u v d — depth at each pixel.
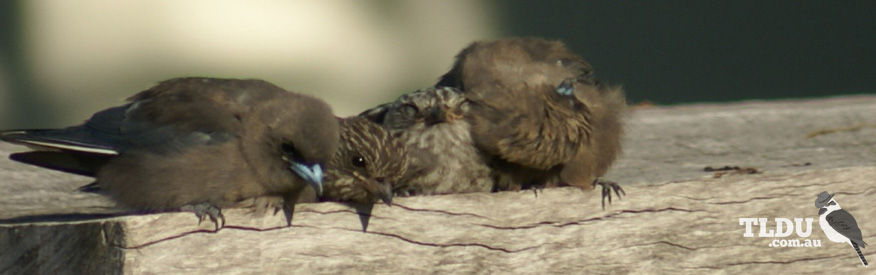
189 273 8.12
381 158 9.71
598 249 9.42
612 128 10.80
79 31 19.86
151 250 8.02
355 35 20.58
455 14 21.11
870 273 10.14
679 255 9.68
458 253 8.94
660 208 9.62
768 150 12.04
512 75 10.79
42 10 19.73
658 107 15.39
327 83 20.41
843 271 10.09
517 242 9.15
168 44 20.09
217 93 10.27
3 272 8.48
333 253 8.55
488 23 21.34
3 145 11.88
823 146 12.28
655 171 10.73
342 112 20.48
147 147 9.95
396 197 8.84
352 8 20.55
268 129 9.77
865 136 12.91
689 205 9.73
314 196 10.04
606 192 9.47
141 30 20.02
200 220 8.16
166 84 10.73
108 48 19.97
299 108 9.91
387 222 8.75
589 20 22.38
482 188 10.41
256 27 20.22
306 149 9.58
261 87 10.41
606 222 9.45
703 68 23.20
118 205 9.99
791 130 13.38
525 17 21.69
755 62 23.45
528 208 9.20
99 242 8.06
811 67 23.75
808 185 10.06
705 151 12.07
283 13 20.30
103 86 19.95
